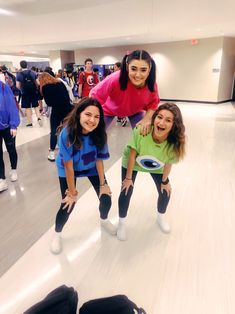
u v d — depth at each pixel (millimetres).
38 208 2150
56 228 1640
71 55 11906
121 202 1677
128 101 1724
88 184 2625
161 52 9625
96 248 1672
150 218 2023
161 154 1547
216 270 1484
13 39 8070
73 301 1200
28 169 2998
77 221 1973
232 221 1970
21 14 7551
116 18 6539
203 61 8922
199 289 1353
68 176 1477
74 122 1362
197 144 3977
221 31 6758
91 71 5180
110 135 4637
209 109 7766
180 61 9375
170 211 2111
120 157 3436
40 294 1323
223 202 2252
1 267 1496
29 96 5184
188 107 8266
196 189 2500
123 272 1467
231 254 1615
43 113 6598
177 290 1346
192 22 5727
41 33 7660
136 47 9969
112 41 8273
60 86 3039
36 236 1782
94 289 1352
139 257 1589
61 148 1406
